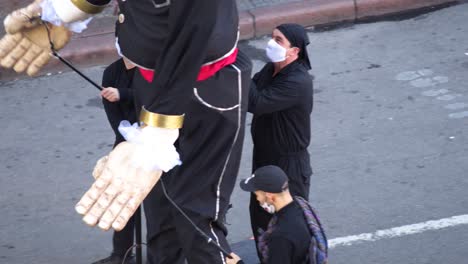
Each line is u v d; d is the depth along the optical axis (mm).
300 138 9094
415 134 12875
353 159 12344
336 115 13508
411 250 10391
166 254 6133
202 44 4559
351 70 14898
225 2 5012
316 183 11820
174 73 4594
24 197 11820
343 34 16172
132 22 4984
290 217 7648
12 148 13031
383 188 11648
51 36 5594
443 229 10742
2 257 10609
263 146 9203
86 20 5527
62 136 13320
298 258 7613
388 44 15742
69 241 10906
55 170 12445
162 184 5395
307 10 16375
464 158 12203
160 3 4727
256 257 9273
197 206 5621
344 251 10453
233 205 11492
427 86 14250
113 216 4457
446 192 11492
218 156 5473
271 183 7613
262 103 8680
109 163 4602
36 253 10695
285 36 8648
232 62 5293
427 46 15586
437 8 16859
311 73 14852
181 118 4699
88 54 15352
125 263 9812
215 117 5301
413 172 11953
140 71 5195
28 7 5543
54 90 14648
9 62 5594
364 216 11086
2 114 13992
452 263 10125
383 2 16625
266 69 9203
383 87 14281
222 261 5820
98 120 13758
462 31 16062
